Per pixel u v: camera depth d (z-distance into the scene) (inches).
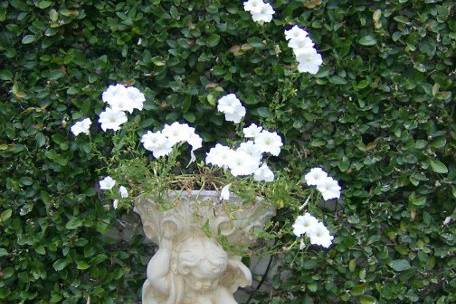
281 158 150.9
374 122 148.2
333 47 148.3
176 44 147.3
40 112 144.9
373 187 148.8
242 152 125.0
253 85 147.6
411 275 148.7
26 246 145.6
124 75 147.3
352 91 148.3
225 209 126.4
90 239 147.3
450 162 149.7
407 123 147.3
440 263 150.4
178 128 127.6
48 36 145.6
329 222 148.1
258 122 150.6
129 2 146.6
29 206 144.3
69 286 146.6
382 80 149.0
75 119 145.1
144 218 132.8
